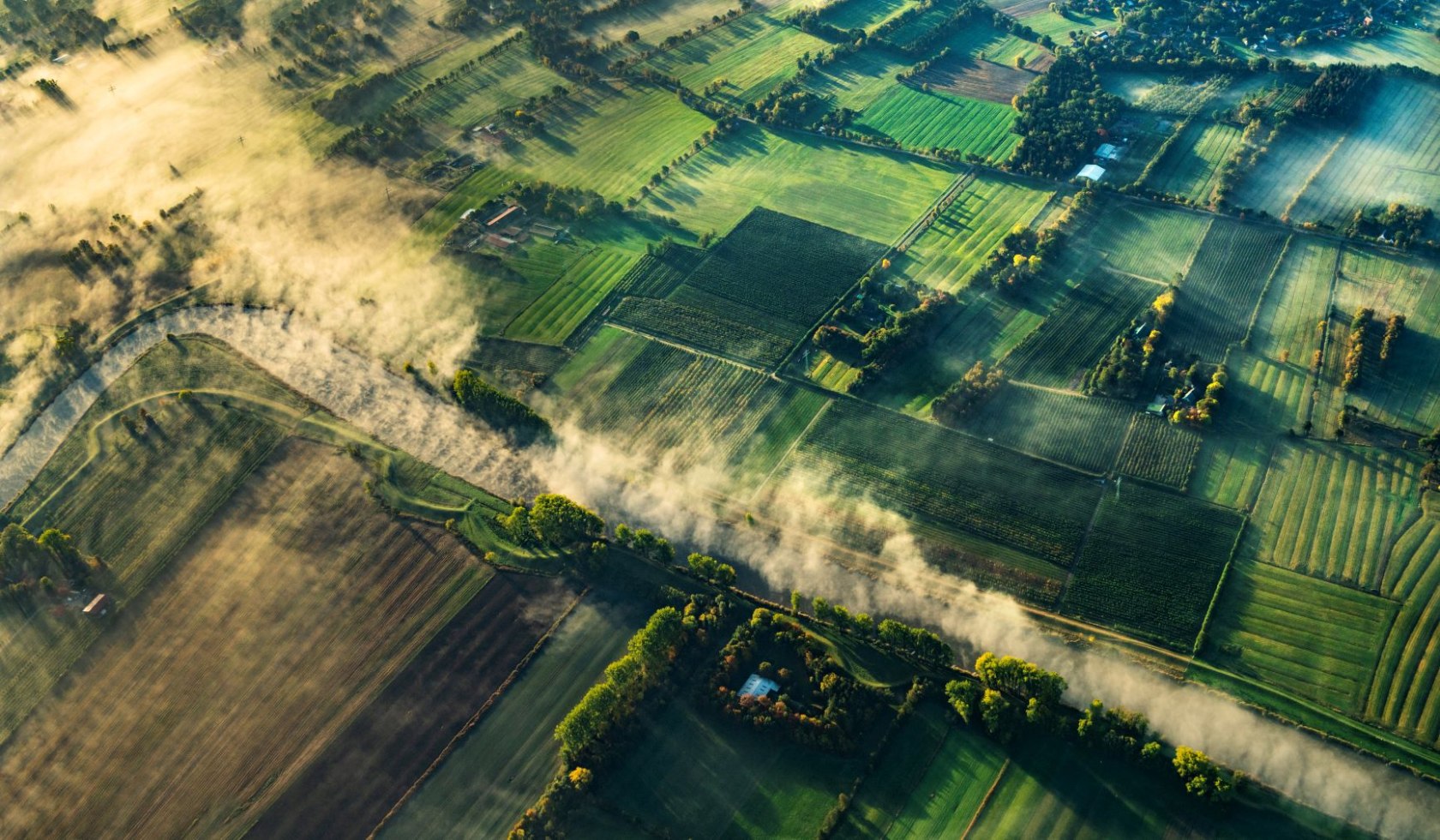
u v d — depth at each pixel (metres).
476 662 172.50
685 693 166.38
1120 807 149.75
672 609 168.50
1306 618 171.12
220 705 169.00
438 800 156.25
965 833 148.38
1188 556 181.62
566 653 173.00
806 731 158.00
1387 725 156.75
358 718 166.00
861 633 170.38
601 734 158.88
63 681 174.50
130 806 158.25
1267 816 147.75
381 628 177.88
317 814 155.62
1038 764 155.00
